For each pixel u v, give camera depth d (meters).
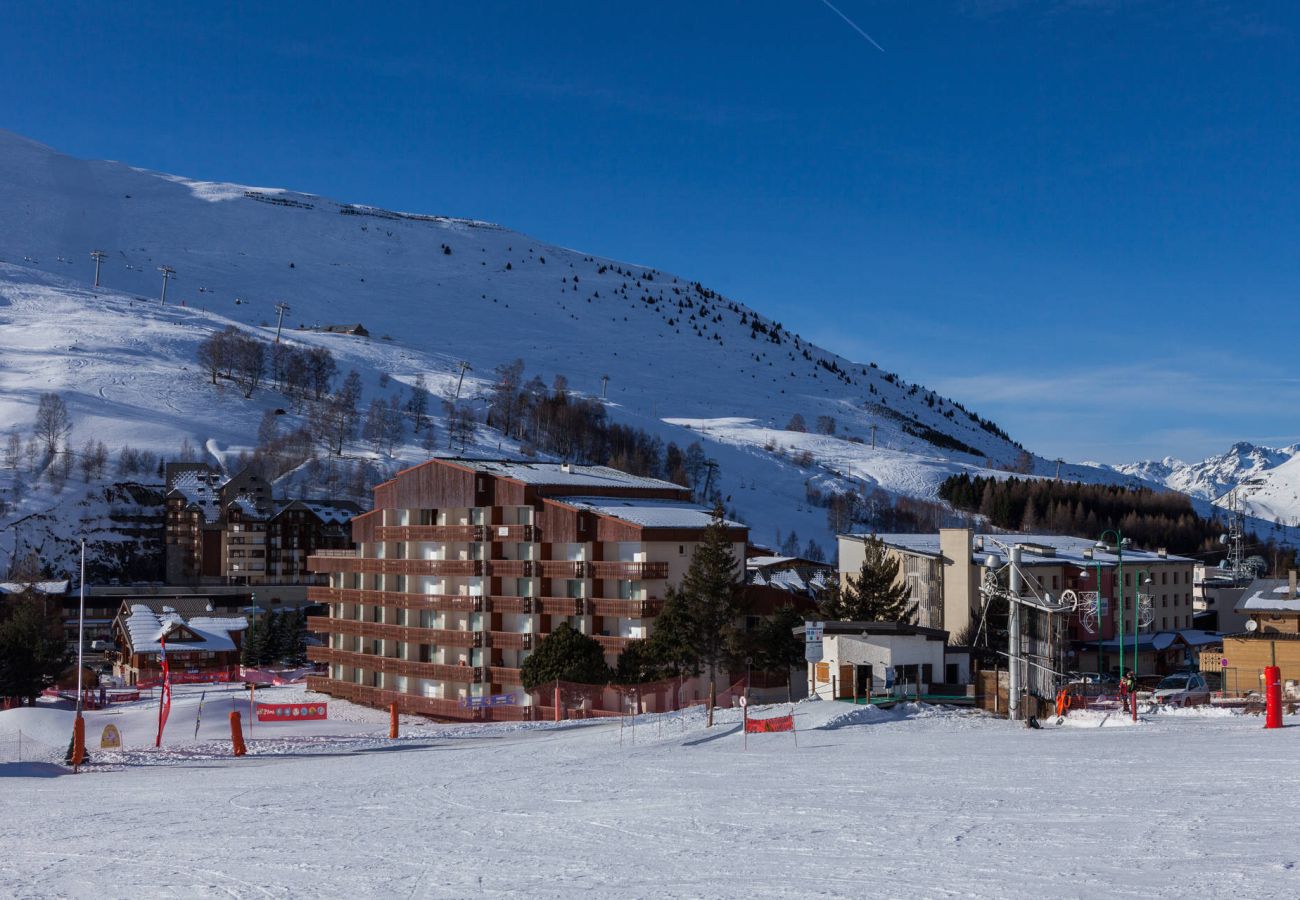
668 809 27.50
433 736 72.19
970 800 26.11
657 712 78.06
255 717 85.12
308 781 43.38
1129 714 52.88
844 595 89.94
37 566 188.62
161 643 136.88
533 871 20.08
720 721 60.38
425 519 106.12
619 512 92.62
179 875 21.47
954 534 102.25
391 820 28.38
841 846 20.80
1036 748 39.25
